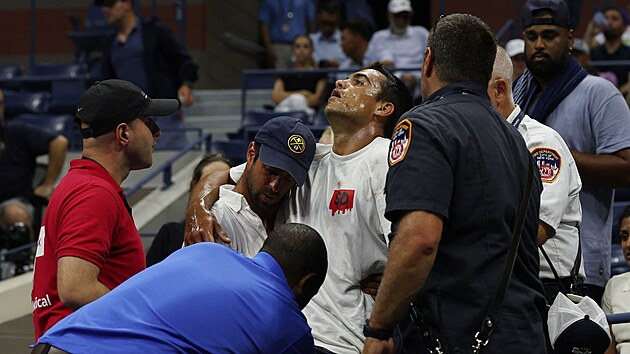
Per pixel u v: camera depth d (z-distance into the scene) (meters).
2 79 37.41
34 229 27.94
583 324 10.88
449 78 10.30
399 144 9.78
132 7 32.06
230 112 38.31
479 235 9.80
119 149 11.71
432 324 9.92
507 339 9.73
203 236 11.41
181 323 9.26
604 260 14.27
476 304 9.77
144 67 31.42
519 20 38.88
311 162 11.79
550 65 14.41
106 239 11.05
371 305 11.72
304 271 9.87
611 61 34.06
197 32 42.53
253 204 11.88
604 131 14.24
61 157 28.78
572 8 29.53
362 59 36.56
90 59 39.97
